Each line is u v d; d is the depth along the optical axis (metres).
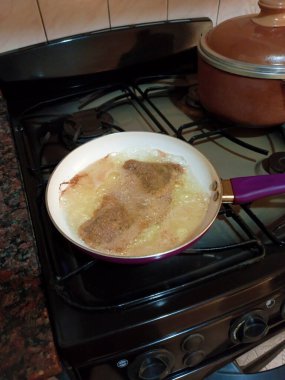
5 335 0.39
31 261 0.43
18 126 0.74
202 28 0.86
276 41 0.58
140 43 0.83
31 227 0.48
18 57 0.74
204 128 0.74
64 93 0.83
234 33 0.62
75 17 0.76
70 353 0.39
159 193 0.54
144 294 0.44
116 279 0.46
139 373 0.46
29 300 0.42
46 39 0.77
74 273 0.45
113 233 0.48
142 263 0.45
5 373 0.36
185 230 0.49
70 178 0.57
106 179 0.57
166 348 0.45
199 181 0.56
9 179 0.55
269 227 0.53
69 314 0.41
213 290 0.44
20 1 0.70
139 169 0.58
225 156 0.67
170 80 0.89
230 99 0.63
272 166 0.62
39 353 0.38
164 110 0.80
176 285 0.45
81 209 0.52
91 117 0.74
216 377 0.63
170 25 0.83
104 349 0.41
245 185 0.53
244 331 0.49
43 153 0.68
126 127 0.75
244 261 0.46
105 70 0.84
